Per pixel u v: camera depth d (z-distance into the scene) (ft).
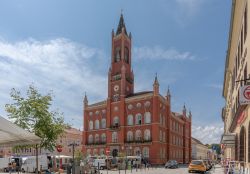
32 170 147.95
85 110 297.74
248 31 53.21
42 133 65.87
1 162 158.40
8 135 30.50
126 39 295.07
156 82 258.78
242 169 53.42
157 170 170.09
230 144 90.02
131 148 259.19
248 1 53.57
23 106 65.67
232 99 105.29
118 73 281.33
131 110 268.21
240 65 68.95
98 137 284.82
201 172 127.95
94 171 101.96
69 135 309.01
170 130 285.64
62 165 151.43
